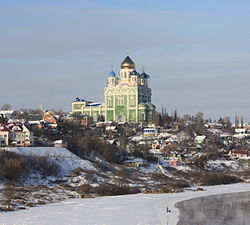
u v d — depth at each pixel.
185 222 110.25
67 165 178.38
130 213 119.56
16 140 196.62
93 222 107.19
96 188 156.88
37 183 157.12
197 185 188.00
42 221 107.12
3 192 139.50
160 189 168.50
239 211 125.81
